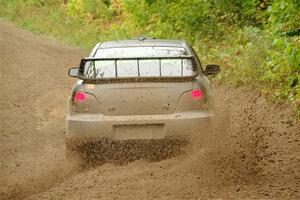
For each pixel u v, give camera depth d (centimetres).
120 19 7006
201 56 4019
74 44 6181
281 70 2914
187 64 1973
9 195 1628
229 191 1517
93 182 1680
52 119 2897
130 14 6381
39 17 7644
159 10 5125
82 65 1980
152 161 1920
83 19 7350
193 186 1573
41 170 1908
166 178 1666
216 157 1819
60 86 3906
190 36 4597
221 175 1666
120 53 2045
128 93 1873
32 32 6875
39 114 3028
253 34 3638
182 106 1875
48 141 2402
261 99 2802
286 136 2130
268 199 1433
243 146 1916
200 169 1733
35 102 3366
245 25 4359
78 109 1903
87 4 7462
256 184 1584
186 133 1859
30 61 4991
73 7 7594
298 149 1947
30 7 8075
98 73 1966
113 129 1869
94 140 1880
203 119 1866
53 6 8156
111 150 1930
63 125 2744
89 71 1972
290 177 1645
